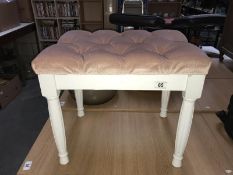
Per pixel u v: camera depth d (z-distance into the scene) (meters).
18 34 2.31
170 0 3.63
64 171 1.00
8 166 1.32
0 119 1.80
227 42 2.19
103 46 0.94
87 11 2.95
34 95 2.18
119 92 1.69
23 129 1.67
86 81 0.81
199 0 3.50
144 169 1.00
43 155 1.09
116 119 1.37
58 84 0.82
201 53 0.79
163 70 0.76
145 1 3.23
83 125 1.32
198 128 1.27
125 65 0.77
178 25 2.18
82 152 1.11
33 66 0.77
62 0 2.83
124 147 1.14
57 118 0.89
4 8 2.15
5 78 2.15
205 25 2.22
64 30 3.00
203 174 0.97
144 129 1.28
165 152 1.10
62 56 0.78
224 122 1.28
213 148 1.13
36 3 2.82
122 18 2.18
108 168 1.01
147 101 1.56
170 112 1.43
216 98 1.60
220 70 2.10
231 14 2.09
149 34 1.13
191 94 0.80
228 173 0.98
